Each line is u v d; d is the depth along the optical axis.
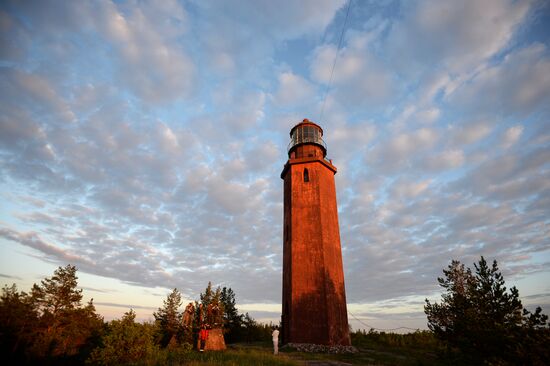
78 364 23.92
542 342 10.23
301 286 23.67
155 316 33.06
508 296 12.87
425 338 29.12
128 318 14.67
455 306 15.02
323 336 21.88
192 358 13.05
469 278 20.70
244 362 12.38
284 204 29.12
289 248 26.03
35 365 23.06
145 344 14.09
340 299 24.34
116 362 13.04
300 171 27.89
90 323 27.61
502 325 11.91
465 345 13.17
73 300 27.81
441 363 15.02
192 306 17.75
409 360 18.81
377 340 30.78
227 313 38.94
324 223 25.62
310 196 26.58
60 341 25.03
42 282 27.22
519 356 10.46
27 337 24.55
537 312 11.32
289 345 22.16
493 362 11.27
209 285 34.00
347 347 22.33
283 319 25.53
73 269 28.72
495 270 13.78
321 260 24.14
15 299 25.42
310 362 16.17
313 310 22.77
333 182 29.25
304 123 31.52
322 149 30.86
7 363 22.67
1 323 23.77
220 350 16.48
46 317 26.19
